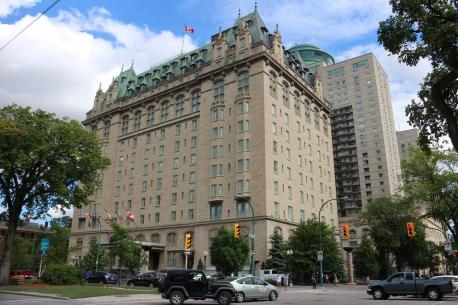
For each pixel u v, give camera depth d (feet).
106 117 294.46
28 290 93.76
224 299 71.10
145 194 247.29
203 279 72.02
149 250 217.36
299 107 242.37
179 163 234.79
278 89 221.25
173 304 70.74
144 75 288.10
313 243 170.50
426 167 152.25
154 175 246.68
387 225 215.92
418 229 213.25
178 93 250.57
